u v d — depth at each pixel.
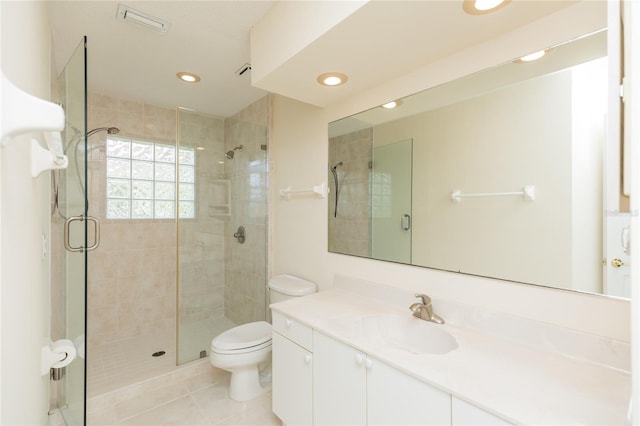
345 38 1.22
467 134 1.33
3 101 0.42
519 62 1.17
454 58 1.35
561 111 1.07
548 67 1.10
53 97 1.97
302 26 1.30
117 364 2.26
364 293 1.77
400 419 1.02
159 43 1.80
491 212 1.25
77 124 1.25
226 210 2.84
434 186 1.45
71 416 1.50
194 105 2.88
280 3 1.44
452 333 1.25
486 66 1.25
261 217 2.66
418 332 1.39
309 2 1.27
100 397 1.83
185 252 2.58
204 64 2.06
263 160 2.64
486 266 1.27
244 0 1.45
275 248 2.58
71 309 1.51
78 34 1.69
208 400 1.97
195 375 2.22
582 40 1.02
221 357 1.84
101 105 2.64
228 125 2.84
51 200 1.71
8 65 0.59
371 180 1.76
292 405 1.52
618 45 0.52
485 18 1.09
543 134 1.12
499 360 1.03
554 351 1.06
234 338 2.01
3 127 0.42
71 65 1.39
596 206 1.01
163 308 3.01
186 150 2.59
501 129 1.22
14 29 0.64
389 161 1.65
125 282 2.80
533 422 0.73
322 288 2.10
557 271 1.08
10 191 0.58
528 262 1.15
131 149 2.82
